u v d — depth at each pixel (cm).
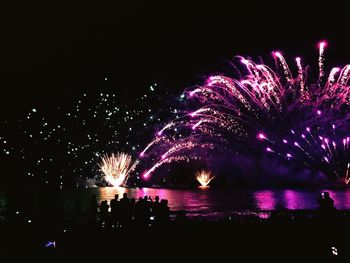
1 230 1461
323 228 1355
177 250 1234
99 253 1235
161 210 1537
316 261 1105
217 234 1348
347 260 1106
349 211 1567
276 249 1202
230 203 2870
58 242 1342
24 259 1195
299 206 2619
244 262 1116
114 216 1571
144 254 1212
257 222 1444
